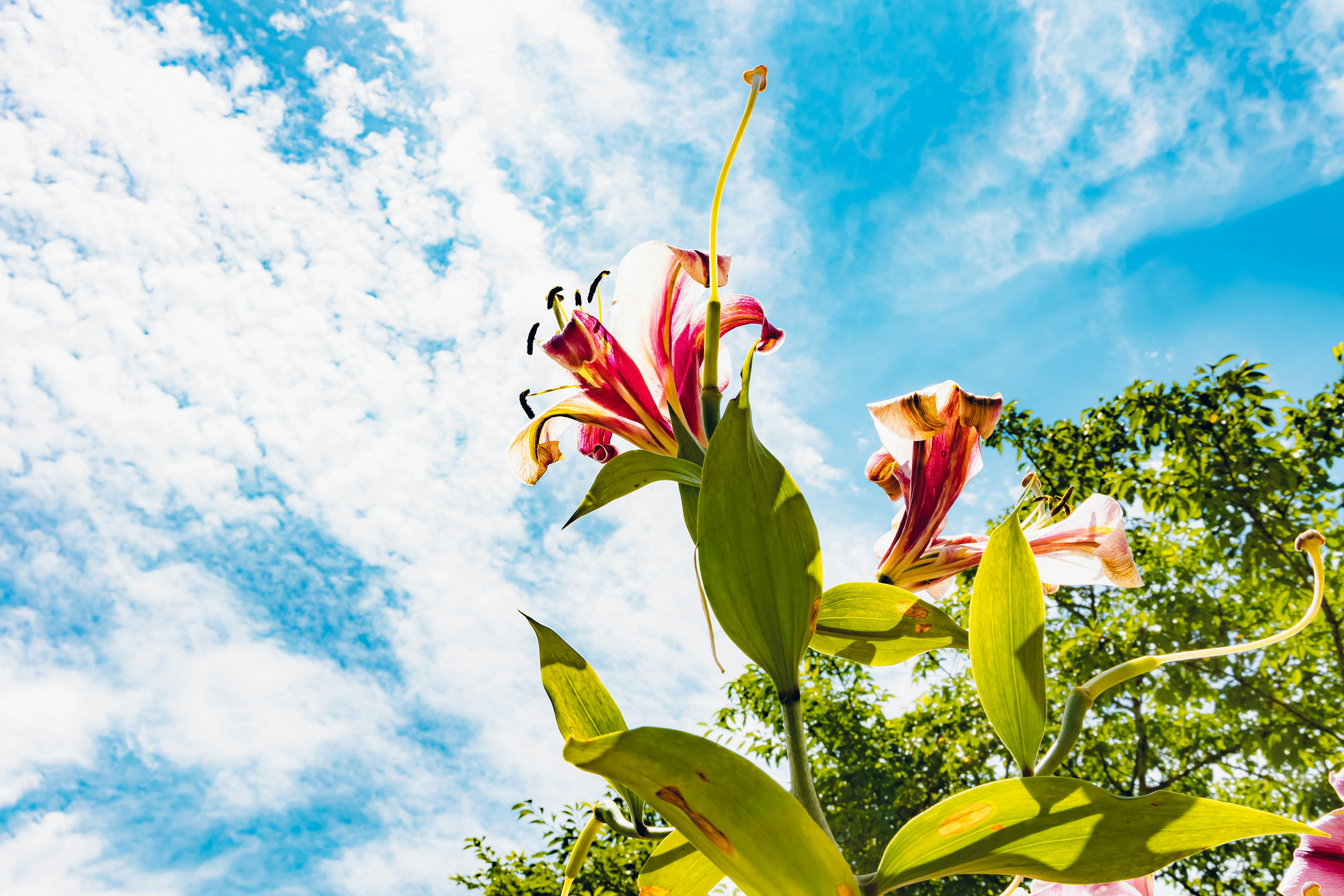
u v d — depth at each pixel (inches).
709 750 20.2
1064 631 292.7
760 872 20.8
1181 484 258.1
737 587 27.9
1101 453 281.7
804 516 28.6
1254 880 239.5
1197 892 239.8
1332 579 233.1
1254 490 243.8
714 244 33.9
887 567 39.4
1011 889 30.8
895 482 43.4
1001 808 24.0
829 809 283.1
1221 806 22.6
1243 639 253.8
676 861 29.6
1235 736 254.8
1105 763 267.4
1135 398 270.5
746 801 20.2
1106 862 23.4
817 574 28.4
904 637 36.3
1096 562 38.0
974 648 27.8
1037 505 44.6
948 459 39.3
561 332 37.6
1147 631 261.4
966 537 39.9
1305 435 248.8
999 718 26.9
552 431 44.6
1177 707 266.8
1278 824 22.6
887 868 24.4
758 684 297.6
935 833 24.4
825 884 20.3
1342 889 26.3
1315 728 233.0
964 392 37.2
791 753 26.8
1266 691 241.1
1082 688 26.5
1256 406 251.0
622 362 37.4
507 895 269.6
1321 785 234.1
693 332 37.1
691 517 32.9
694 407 36.3
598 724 29.5
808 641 28.2
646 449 37.5
